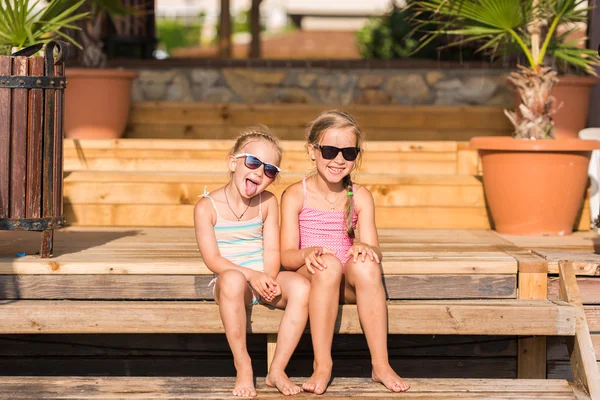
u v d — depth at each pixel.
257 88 7.10
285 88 7.10
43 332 3.40
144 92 7.05
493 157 4.56
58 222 3.68
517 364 3.91
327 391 3.17
